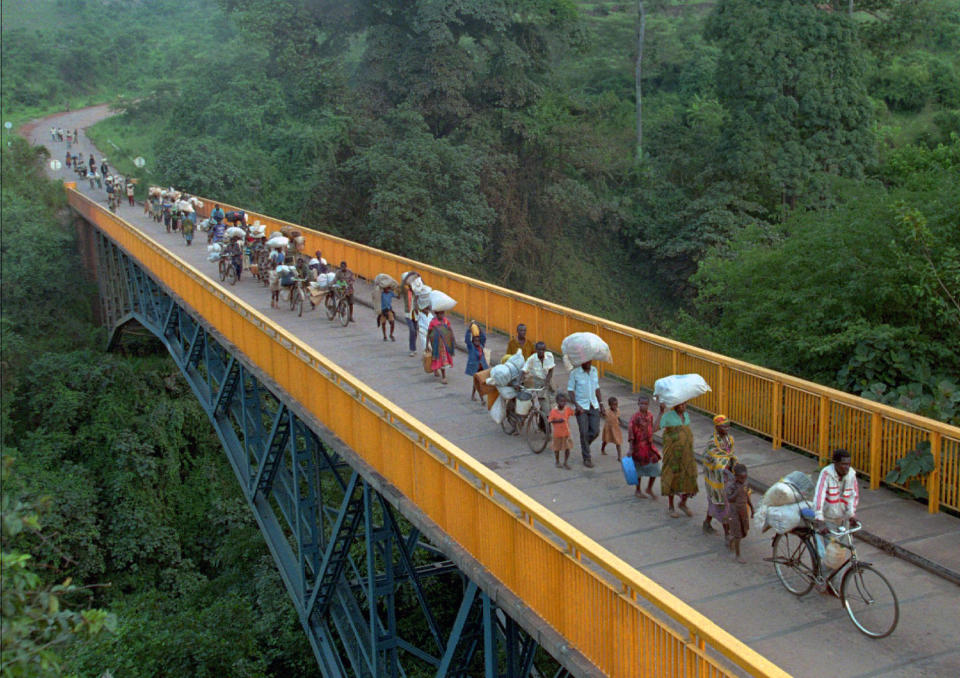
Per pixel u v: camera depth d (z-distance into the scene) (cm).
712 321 2820
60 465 3688
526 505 875
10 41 9794
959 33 7225
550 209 5784
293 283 2402
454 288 2255
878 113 6031
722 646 635
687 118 6128
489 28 5616
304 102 5581
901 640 789
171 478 3803
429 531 1082
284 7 5803
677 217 5347
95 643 2311
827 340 1858
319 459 1667
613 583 855
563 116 5912
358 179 5003
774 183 4809
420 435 1105
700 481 1184
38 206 5044
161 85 7806
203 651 2392
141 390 4119
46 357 4134
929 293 1777
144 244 3069
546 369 1318
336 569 1577
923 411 1412
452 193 5019
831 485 858
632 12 8744
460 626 1055
